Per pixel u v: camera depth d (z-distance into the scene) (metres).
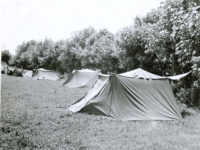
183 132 7.79
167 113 9.93
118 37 26.58
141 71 12.01
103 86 10.04
